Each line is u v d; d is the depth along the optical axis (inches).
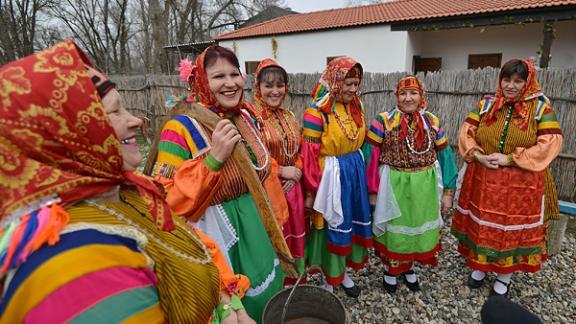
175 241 34.4
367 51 451.8
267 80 88.9
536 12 331.6
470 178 102.6
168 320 31.0
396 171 95.6
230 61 58.6
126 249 26.7
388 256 99.4
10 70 24.1
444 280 111.7
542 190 93.7
